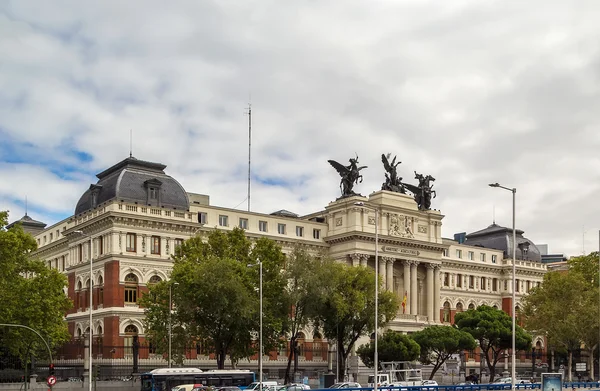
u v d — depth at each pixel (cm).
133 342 11125
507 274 19400
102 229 12794
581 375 14475
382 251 15288
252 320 10244
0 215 10338
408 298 15650
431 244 16175
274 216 14975
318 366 14538
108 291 12356
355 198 15188
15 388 9462
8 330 9919
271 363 13962
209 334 10288
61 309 11781
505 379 12325
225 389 8681
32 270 10475
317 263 11194
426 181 16875
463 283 18575
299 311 11181
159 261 12838
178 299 10081
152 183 13062
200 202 16325
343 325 11306
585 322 12988
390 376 11569
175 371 9375
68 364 12925
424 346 12938
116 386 10069
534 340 18712
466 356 17025
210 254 10756
